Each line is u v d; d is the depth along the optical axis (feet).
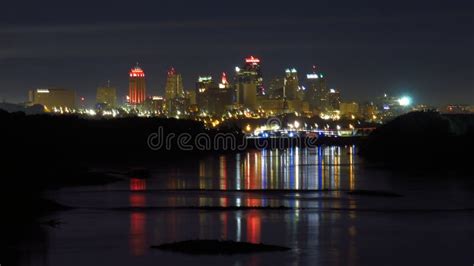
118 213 384.47
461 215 386.32
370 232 323.16
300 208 413.80
